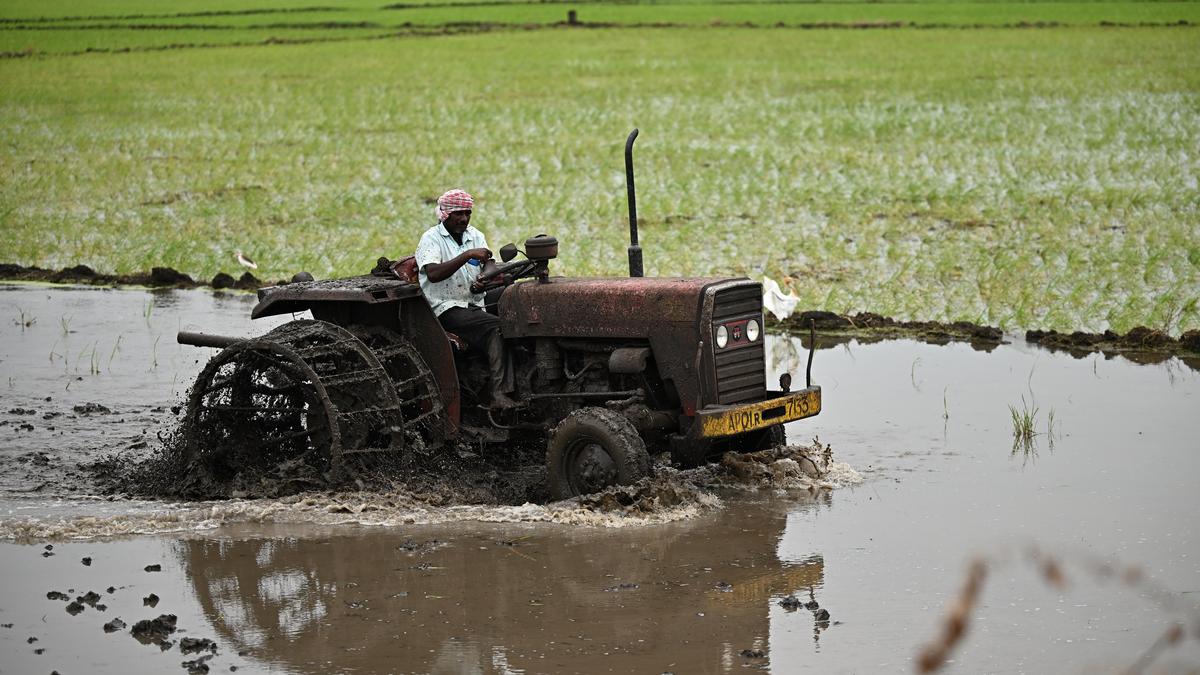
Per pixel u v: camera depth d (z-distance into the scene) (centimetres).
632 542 1733
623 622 1462
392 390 1959
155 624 1455
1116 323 2966
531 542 1744
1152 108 6862
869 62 9819
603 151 5984
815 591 1546
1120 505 1830
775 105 7519
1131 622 1434
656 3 17025
